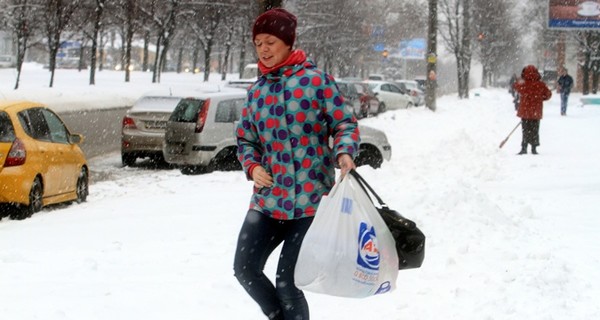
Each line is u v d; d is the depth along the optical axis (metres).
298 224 6.71
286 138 6.64
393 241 6.47
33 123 17.41
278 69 6.69
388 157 25.05
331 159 6.82
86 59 137.50
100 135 33.03
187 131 24.86
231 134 25.19
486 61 138.38
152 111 27.23
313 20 90.38
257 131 6.82
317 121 6.68
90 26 82.94
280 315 7.06
